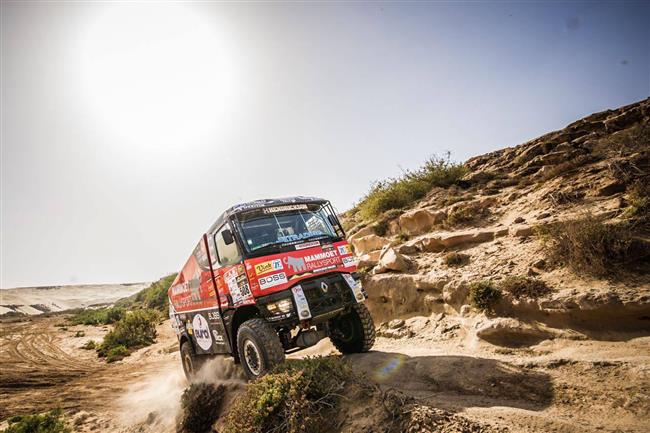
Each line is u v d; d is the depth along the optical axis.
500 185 12.59
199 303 7.71
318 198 7.14
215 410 6.11
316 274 5.96
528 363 4.75
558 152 11.72
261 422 4.11
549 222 7.70
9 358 20.45
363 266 11.02
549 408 3.78
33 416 7.03
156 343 21.14
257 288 5.45
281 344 5.51
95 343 22.94
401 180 16.12
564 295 5.62
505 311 6.36
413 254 10.34
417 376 5.12
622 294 5.09
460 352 5.97
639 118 11.59
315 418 3.98
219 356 7.67
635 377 3.85
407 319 8.47
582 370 4.28
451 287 7.55
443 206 12.45
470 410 3.69
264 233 6.12
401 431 3.51
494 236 8.86
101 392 10.98
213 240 6.82
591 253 5.85
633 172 7.95
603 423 3.28
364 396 4.14
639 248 5.53
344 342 6.89
